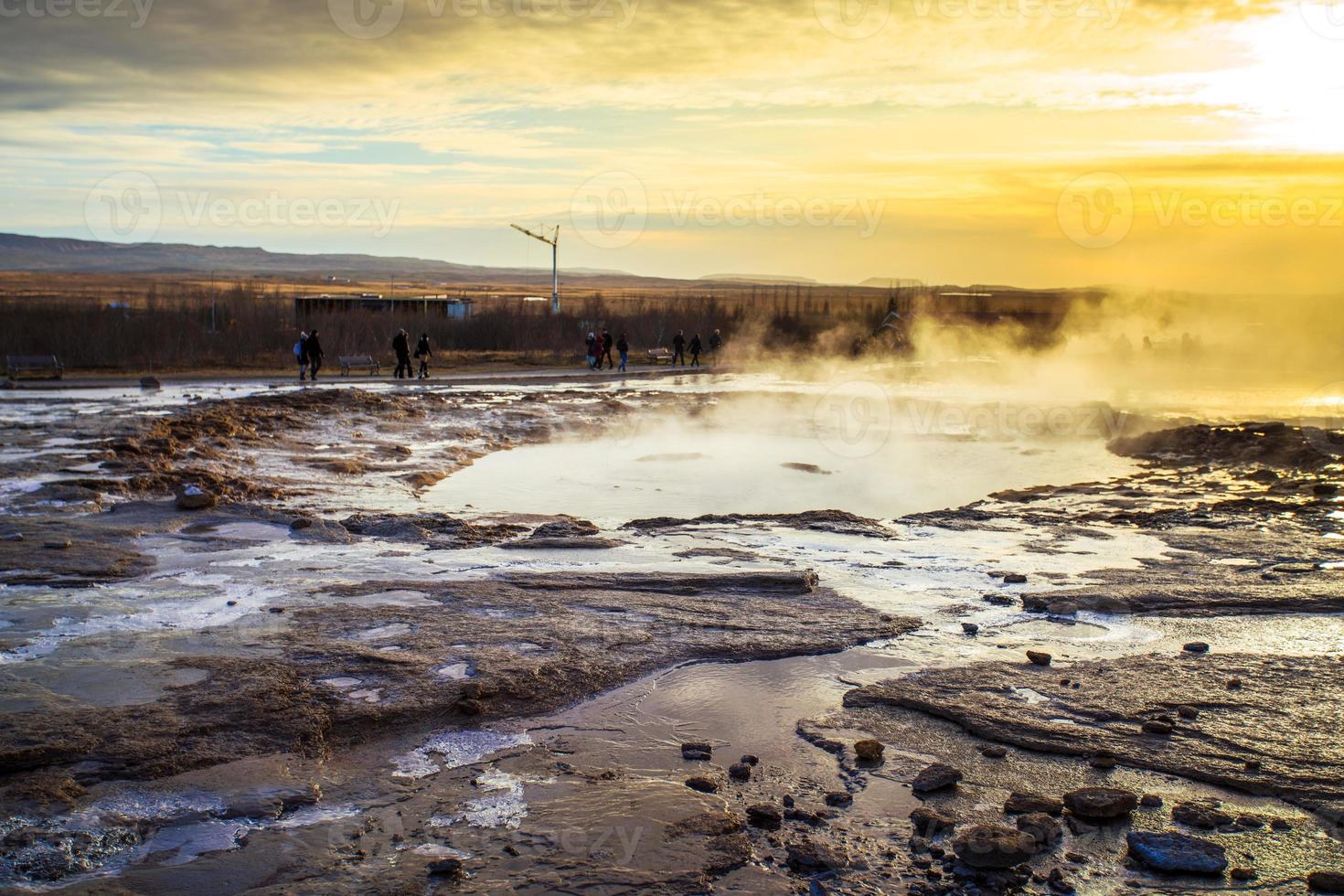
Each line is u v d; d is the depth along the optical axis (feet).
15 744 18.58
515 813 17.11
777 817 16.89
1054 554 36.04
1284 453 56.75
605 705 21.93
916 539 38.60
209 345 127.44
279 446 59.06
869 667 24.43
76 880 14.88
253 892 14.60
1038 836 16.19
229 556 33.73
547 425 71.92
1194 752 19.40
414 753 19.43
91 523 37.50
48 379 98.73
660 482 52.65
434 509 43.62
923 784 18.10
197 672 22.54
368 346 141.08
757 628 26.89
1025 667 24.31
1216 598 29.73
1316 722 20.77
